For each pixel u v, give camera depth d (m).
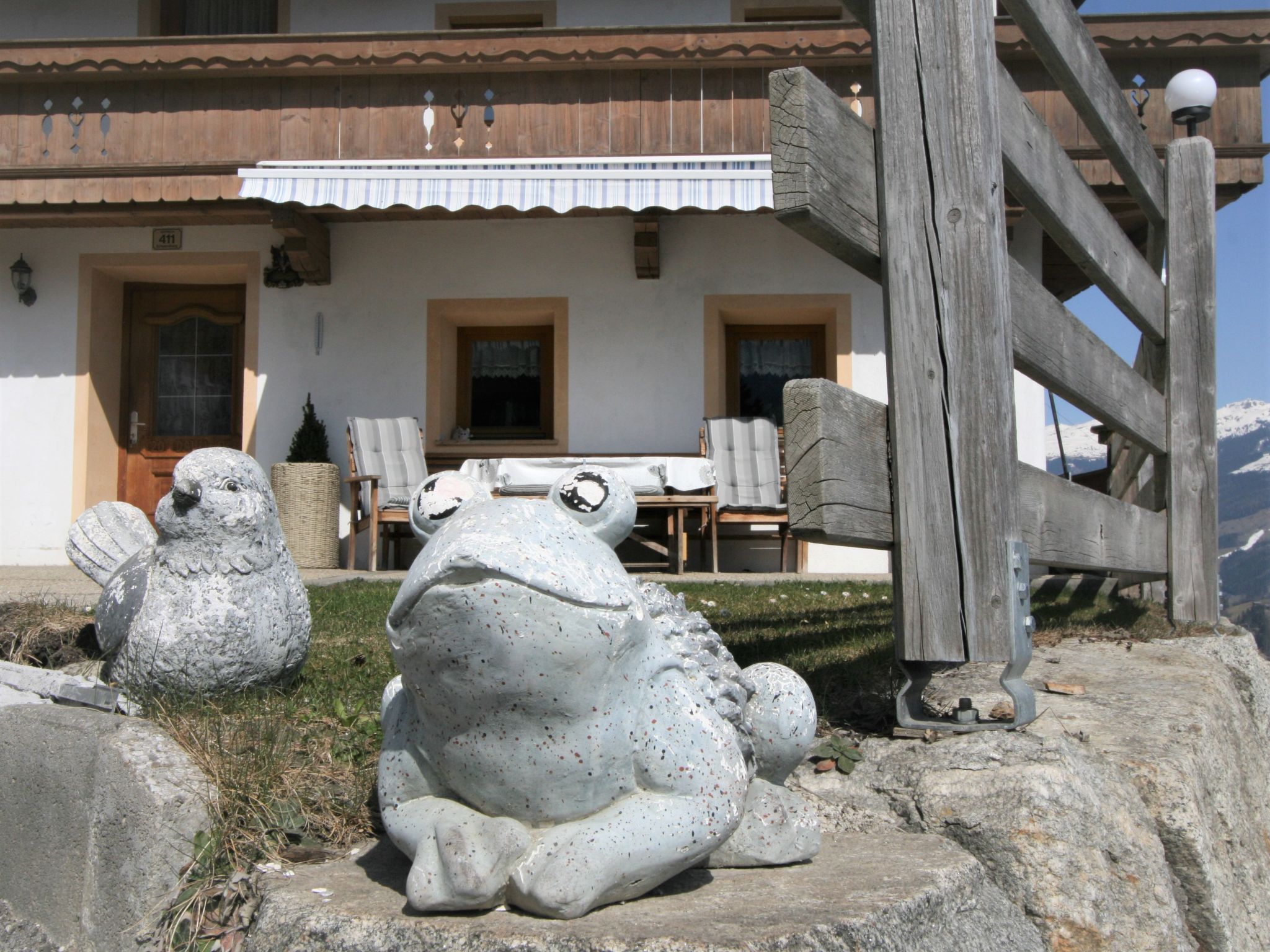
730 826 1.96
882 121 3.19
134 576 3.43
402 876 2.19
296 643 3.48
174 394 11.44
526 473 9.30
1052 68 4.51
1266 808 4.02
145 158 9.90
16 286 10.73
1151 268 6.43
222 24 11.98
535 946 1.72
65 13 11.76
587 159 9.41
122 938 2.41
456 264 10.80
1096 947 2.47
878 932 1.88
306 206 9.63
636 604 1.89
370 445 10.01
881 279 3.25
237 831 2.49
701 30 9.51
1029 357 3.73
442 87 9.84
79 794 2.62
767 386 11.32
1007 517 3.12
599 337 10.73
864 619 5.72
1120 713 3.46
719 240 10.70
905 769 2.87
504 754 1.86
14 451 10.78
